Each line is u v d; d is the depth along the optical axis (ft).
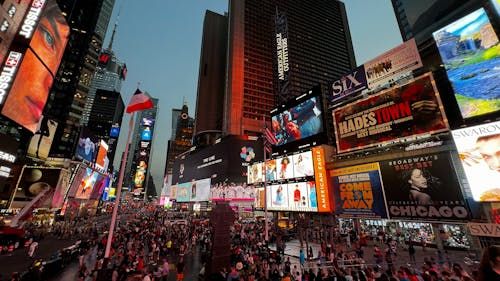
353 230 110.73
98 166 322.55
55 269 66.08
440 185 86.12
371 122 115.75
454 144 86.43
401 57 113.09
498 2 86.74
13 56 139.54
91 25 425.69
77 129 372.79
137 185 612.29
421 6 240.53
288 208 145.69
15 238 101.71
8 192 201.05
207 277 58.90
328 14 509.35
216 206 66.33
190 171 424.05
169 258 84.99
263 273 55.77
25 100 147.95
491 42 86.12
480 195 75.56
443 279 43.73
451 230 86.38
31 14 151.33
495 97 81.66
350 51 496.64
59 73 373.61
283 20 355.15
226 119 389.19
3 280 62.23
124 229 134.92
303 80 411.13
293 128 164.14
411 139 100.68
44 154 253.44
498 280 7.57
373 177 106.42
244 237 102.63
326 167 129.80
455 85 91.56
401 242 98.43
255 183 180.45
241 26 442.09
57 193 214.69
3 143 140.56
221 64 558.56
